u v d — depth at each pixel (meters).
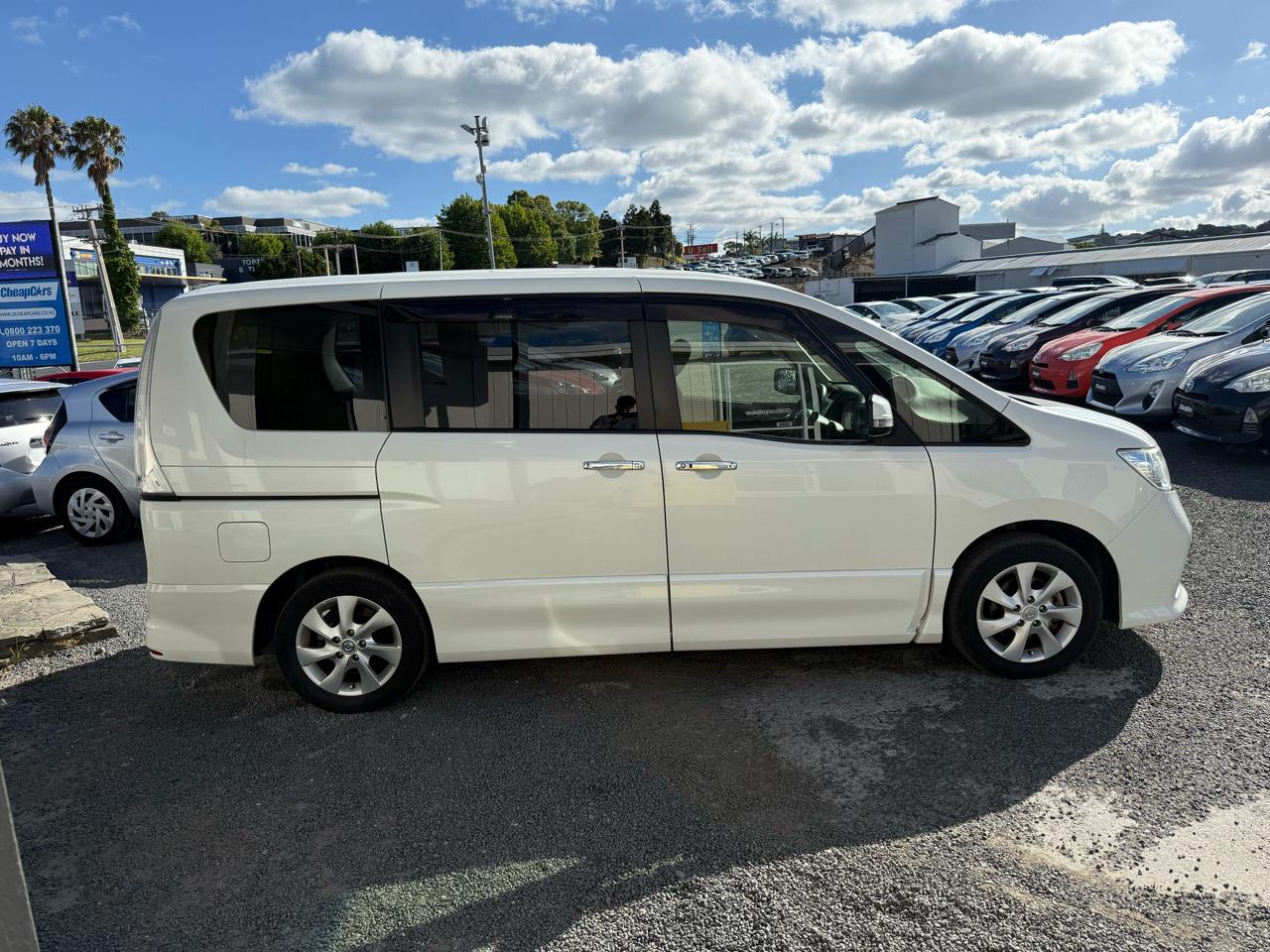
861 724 3.48
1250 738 3.23
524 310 3.57
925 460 3.61
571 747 3.41
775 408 3.63
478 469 3.51
